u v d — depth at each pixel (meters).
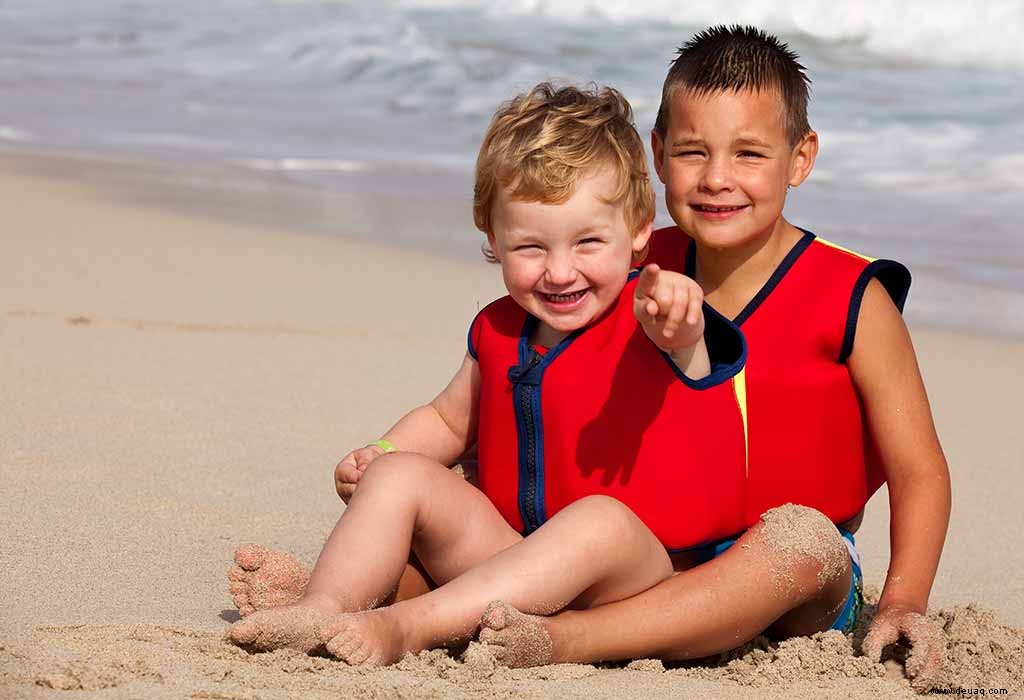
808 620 3.44
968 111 12.00
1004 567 4.33
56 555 3.80
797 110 3.64
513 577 3.05
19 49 14.48
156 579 3.66
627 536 3.12
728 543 3.44
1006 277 8.30
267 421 5.49
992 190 9.99
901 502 3.56
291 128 12.06
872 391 3.59
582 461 3.36
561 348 3.42
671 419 3.31
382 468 3.26
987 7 14.07
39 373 5.86
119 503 4.36
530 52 13.77
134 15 15.77
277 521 4.34
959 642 3.46
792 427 3.57
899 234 8.98
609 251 3.35
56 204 9.48
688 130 3.58
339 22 15.07
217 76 13.73
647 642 3.16
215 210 9.64
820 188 10.02
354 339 6.91
